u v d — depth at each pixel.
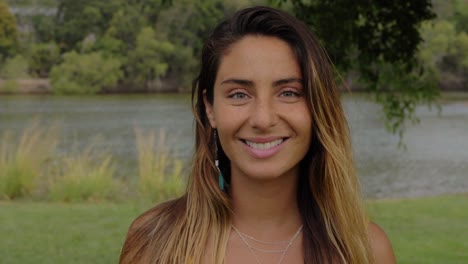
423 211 9.32
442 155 19.39
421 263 6.55
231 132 1.75
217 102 1.78
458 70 49.47
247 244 1.87
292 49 1.77
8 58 52.69
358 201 1.94
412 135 24.56
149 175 10.89
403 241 7.46
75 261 6.62
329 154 1.86
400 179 15.37
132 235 1.96
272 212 1.88
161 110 36.03
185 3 50.34
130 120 30.41
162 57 51.31
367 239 1.93
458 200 10.37
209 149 1.95
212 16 49.75
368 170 16.58
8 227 8.11
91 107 38.97
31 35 53.53
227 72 1.75
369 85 6.11
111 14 53.62
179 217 1.93
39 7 55.47
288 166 1.76
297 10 5.46
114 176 13.55
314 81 1.76
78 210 9.34
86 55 51.34
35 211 9.23
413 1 5.46
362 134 23.67
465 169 16.80
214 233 1.87
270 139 1.74
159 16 51.50
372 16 5.50
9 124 29.98
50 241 7.42
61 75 51.00
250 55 1.74
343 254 1.89
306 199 1.94
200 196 1.92
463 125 28.06
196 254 1.84
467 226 8.26
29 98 46.81
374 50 5.58
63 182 10.70
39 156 11.68
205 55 1.85
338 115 1.87
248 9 1.80
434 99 6.54
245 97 1.75
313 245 1.88
